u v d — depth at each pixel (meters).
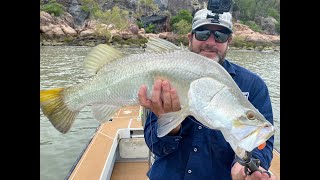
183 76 2.19
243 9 76.06
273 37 63.88
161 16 61.94
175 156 2.59
